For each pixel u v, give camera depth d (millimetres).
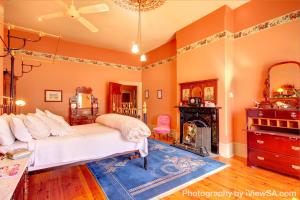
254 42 3299
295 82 2723
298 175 2375
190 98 4059
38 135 2002
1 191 915
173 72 5246
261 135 2770
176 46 4664
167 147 4102
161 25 4242
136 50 3180
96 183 2344
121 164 2998
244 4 3453
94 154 2287
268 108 2738
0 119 1832
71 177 2525
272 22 3047
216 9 3596
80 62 5398
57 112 4961
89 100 5438
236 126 3562
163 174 2598
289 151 2465
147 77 6387
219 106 3570
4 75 3393
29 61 4598
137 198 1977
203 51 3898
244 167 2885
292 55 2799
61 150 2041
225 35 3467
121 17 3805
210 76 3752
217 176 2543
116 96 5879
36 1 3199
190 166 2906
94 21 3980
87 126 3137
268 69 3039
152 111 6090
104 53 5863
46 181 2396
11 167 1251
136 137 2602
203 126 3842
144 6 3389
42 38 4789
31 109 4586
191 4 3377
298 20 2744
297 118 2420
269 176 2539
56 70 4988
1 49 2816
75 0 3176
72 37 4930
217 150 3557
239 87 3533
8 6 3346
